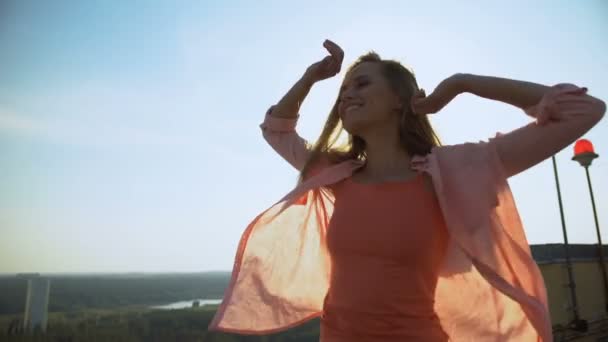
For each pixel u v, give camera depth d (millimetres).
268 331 1571
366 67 1625
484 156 1294
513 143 1252
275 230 1695
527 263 1176
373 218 1329
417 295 1237
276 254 1688
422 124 1592
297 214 1739
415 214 1305
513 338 1299
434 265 1315
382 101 1537
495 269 1196
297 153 1900
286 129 1944
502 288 1138
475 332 1388
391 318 1202
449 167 1354
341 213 1424
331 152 1805
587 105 1139
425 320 1222
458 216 1270
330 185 1625
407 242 1258
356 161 1645
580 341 4082
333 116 1814
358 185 1495
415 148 1540
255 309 1586
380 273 1256
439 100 1306
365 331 1210
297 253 1720
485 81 1263
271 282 1653
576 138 1161
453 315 1441
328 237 1430
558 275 4270
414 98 1379
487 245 1220
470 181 1296
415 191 1363
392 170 1523
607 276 4828
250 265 1637
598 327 4305
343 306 1282
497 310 1355
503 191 1250
